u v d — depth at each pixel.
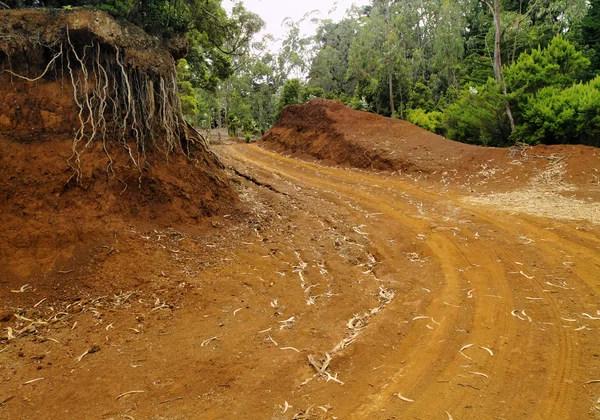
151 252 6.27
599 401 3.26
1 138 6.20
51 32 6.57
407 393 3.52
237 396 3.53
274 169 16.50
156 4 8.30
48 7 7.17
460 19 31.94
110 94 7.26
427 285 5.93
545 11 20.89
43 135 6.52
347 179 14.52
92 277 5.52
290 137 21.86
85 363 4.02
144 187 7.22
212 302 5.36
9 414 3.29
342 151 17.64
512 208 9.70
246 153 20.95
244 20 14.06
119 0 7.25
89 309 5.03
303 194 12.15
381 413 3.28
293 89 35.38
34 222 5.85
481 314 4.93
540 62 16.77
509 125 16.70
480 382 3.61
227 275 6.16
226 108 46.00
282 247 7.49
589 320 4.59
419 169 14.35
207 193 8.37
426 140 16.44
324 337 4.58
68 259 5.67
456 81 31.45
